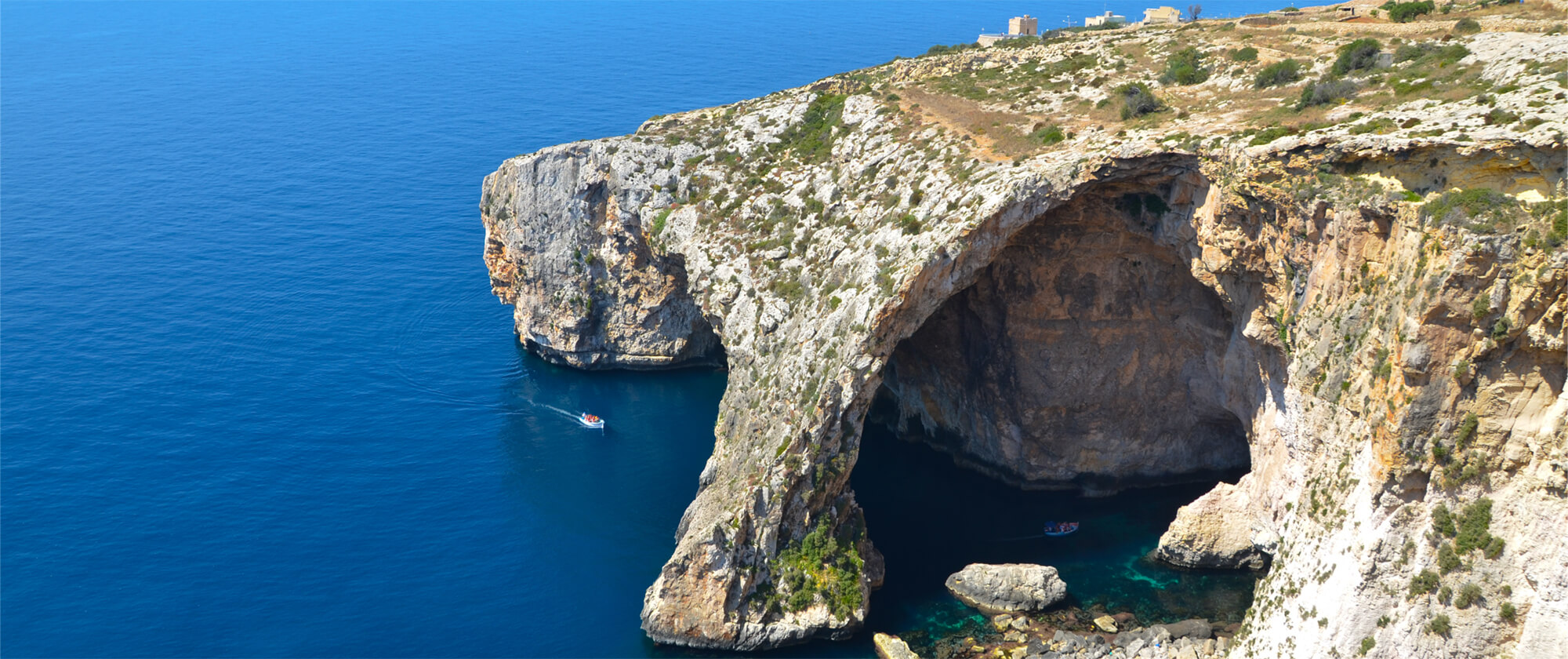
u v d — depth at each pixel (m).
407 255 156.00
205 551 85.12
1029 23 148.12
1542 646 56.09
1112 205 82.12
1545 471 56.31
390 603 79.62
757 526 78.38
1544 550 56.31
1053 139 87.31
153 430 103.94
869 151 99.62
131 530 87.69
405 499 93.25
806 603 77.31
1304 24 104.19
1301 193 67.25
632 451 103.44
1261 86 87.38
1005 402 94.94
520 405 113.19
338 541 86.88
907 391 104.44
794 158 106.50
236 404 109.94
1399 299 61.28
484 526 89.62
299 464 98.69
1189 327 87.94
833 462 80.56
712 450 103.88
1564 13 88.69
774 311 89.50
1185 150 74.62
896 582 82.56
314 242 161.12
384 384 116.38
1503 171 59.03
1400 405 60.00
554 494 94.81
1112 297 88.75
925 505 93.62
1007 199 78.44
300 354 122.69
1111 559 84.56
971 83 108.12
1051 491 95.81
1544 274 54.66
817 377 80.81
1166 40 106.81
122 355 120.88
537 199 119.75
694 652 76.62
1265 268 73.12
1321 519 66.81
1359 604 62.28
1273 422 77.38
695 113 125.06
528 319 123.75
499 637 76.38
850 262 87.19
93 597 79.38
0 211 176.88
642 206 110.75
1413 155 62.19
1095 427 93.62
